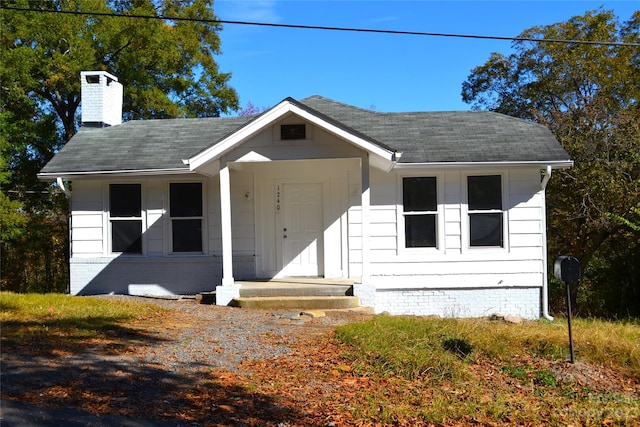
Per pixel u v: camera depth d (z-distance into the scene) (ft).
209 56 99.86
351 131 39.34
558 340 29.12
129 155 49.39
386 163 41.63
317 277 47.67
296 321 35.14
